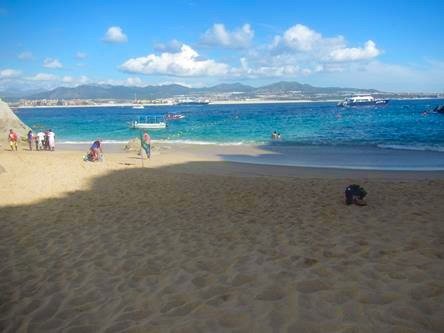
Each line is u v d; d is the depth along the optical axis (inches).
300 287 184.2
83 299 195.6
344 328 145.3
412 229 273.0
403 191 419.5
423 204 352.8
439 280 181.5
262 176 593.3
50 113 5575.8
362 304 162.7
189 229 306.0
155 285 204.4
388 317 150.9
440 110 2787.9
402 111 3250.5
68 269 237.5
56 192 467.2
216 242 269.1
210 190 460.1
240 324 155.6
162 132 1720.0
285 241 261.3
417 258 212.8
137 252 258.7
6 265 250.2
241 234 285.0
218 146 1171.9
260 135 1493.6
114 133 1780.3
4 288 216.4
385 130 1574.8
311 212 341.7
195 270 220.2
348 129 1653.5
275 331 148.2
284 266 214.4
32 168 658.8
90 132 1860.2
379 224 290.8
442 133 1411.2
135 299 189.6
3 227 334.0
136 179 548.1
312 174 637.9
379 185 462.0
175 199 417.7
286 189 453.1
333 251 234.7
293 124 1998.0
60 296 201.3
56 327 170.4
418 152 924.0
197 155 969.5
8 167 669.3
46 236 305.1
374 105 4638.3
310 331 145.9
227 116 3004.4
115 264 240.1
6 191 475.2
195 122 2319.1
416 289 173.2
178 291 193.9
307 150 1021.2
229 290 189.0
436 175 596.7
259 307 168.1
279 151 1016.2
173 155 971.9
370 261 212.8
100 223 334.6
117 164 743.7
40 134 1129.4
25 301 198.5
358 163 780.0
